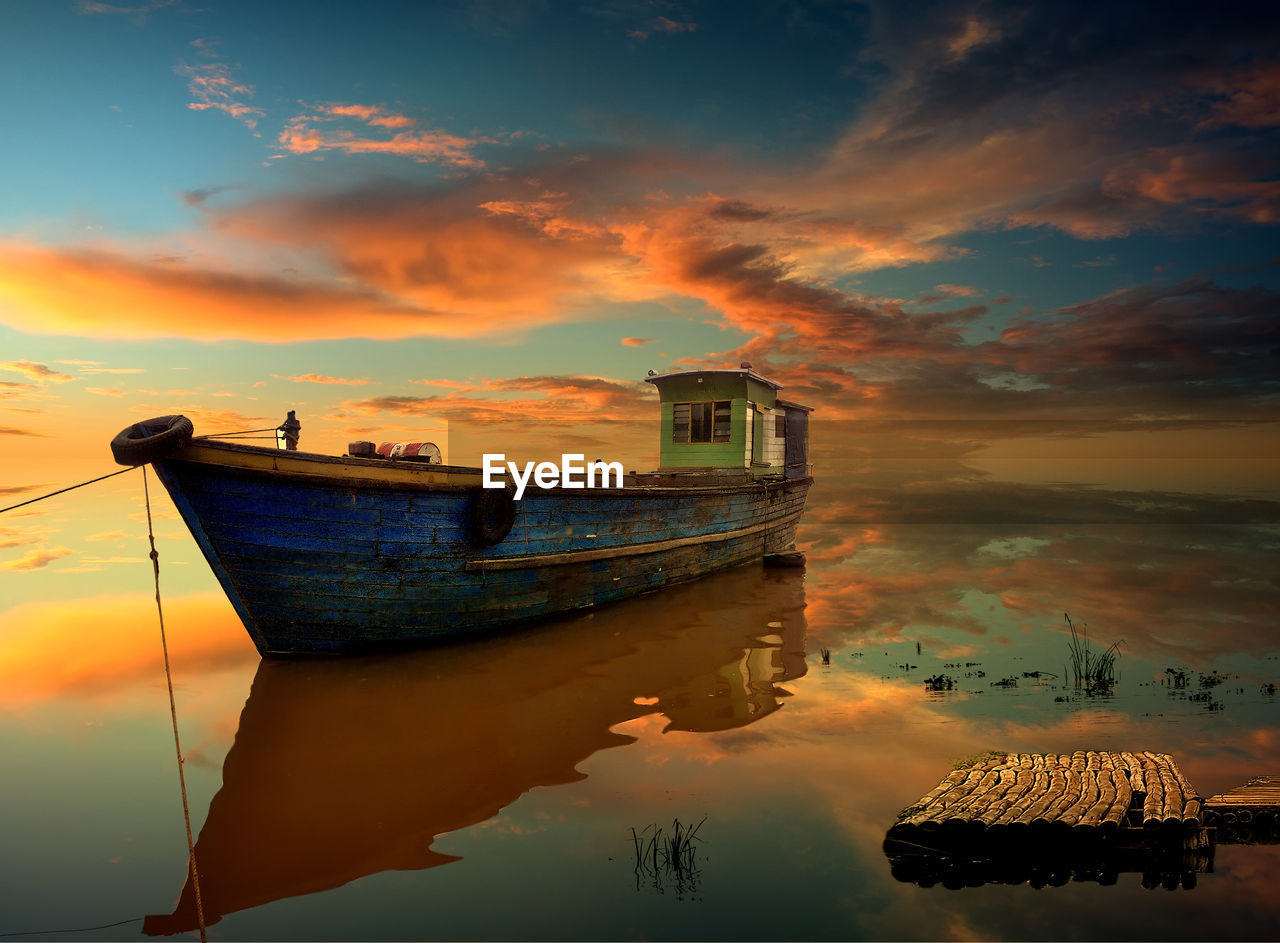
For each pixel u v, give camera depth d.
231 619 11.81
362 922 4.36
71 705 7.97
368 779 6.25
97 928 4.32
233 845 5.24
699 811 5.70
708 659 9.73
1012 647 10.55
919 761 6.62
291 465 8.40
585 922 4.35
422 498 9.34
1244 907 4.62
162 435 7.46
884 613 12.73
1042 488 44.38
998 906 4.60
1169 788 5.71
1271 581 16.03
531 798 5.90
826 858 5.05
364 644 9.55
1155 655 10.19
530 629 11.00
